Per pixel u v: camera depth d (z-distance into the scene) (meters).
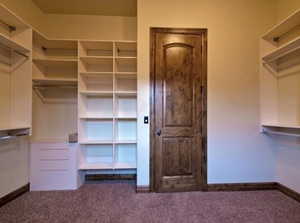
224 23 2.68
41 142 2.69
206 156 2.67
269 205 2.25
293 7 2.43
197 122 2.67
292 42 2.09
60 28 3.15
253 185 2.70
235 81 2.69
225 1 2.69
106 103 3.20
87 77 3.12
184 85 2.66
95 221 1.94
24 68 2.40
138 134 2.62
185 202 2.33
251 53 2.71
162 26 2.63
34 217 2.00
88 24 3.19
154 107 2.63
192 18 2.66
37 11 2.97
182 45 2.66
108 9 3.05
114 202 2.33
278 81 2.70
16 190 2.45
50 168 2.69
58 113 3.16
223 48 2.68
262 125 2.69
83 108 2.96
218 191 2.66
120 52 3.17
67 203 2.30
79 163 2.81
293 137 2.44
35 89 2.97
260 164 2.71
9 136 2.21
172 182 2.64
